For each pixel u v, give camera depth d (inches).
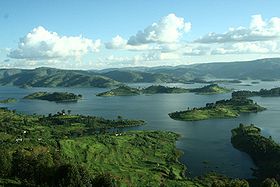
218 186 7696.9
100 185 7810.0
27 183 7539.4
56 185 7598.4
